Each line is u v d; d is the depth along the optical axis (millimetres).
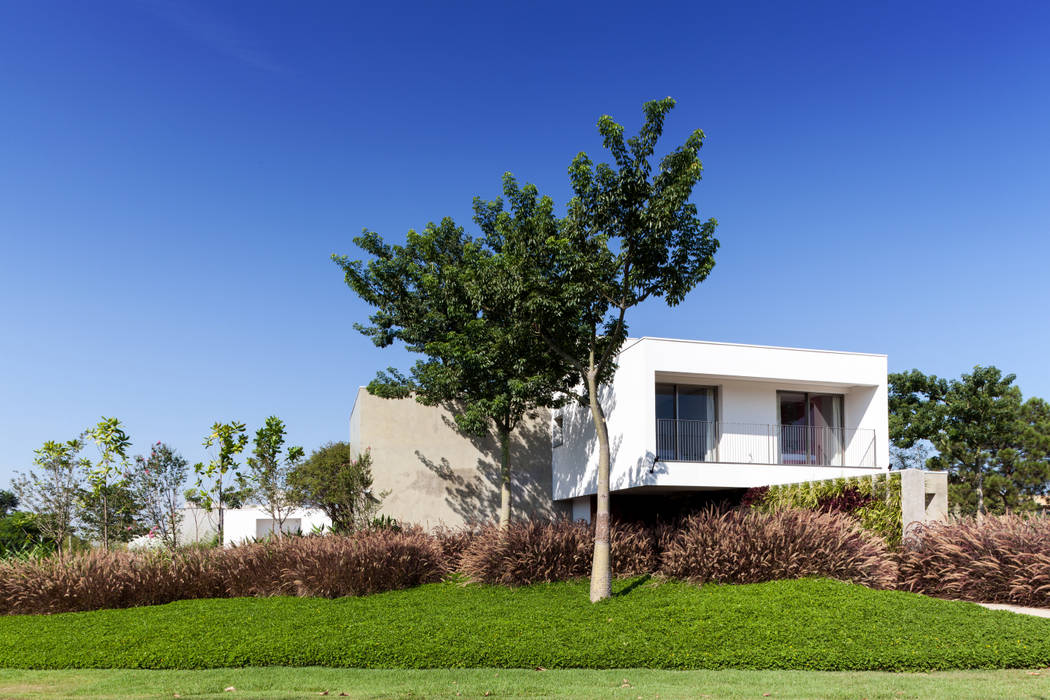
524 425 24578
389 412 23344
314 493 21422
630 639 9898
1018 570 11703
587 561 14828
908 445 32719
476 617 11578
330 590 13938
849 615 10234
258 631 10773
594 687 8055
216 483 19016
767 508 16656
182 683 8469
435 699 7562
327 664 9531
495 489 23906
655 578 14016
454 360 18844
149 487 18609
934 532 13125
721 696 7457
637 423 18953
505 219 16719
